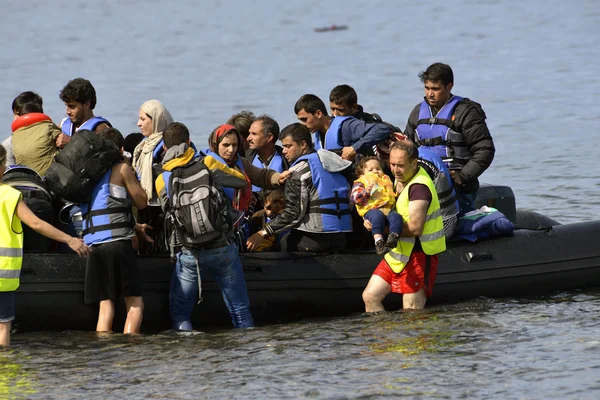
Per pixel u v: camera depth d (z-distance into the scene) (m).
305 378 22.53
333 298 28.41
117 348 25.06
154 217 28.22
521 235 31.09
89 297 25.81
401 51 135.00
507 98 87.88
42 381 22.59
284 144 28.39
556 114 76.75
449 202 29.28
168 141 25.81
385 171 29.69
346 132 29.44
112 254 25.39
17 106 29.59
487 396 21.17
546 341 24.94
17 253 24.47
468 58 123.62
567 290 31.00
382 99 89.69
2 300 24.50
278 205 28.81
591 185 48.59
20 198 24.31
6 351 24.75
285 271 28.05
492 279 29.86
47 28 190.75
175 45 154.38
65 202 27.36
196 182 25.11
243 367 23.45
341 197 28.12
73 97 28.91
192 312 27.42
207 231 25.06
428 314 27.86
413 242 27.14
